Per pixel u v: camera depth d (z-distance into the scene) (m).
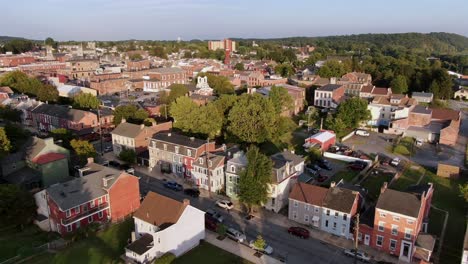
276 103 122.75
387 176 87.12
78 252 57.53
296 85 174.75
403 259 56.59
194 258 56.50
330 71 196.50
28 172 78.50
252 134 98.94
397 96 141.62
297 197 66.62
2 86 155.12
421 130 117.25
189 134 102.56
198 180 81.75
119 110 116.25
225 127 109.94
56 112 120.94
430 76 180.75
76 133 112.56
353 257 56.75
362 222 60.78
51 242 59.47
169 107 126.38
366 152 104.62
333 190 65.12
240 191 68.38
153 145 90.50
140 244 55.81
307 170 88.94
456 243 60.50
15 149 87.31
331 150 103.81
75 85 171.38
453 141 110.88
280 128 105.69
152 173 89.62
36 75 186.75
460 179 86.00
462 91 184.00
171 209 58.25
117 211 68.06
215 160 78.88
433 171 90.69
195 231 59.75
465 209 72.06
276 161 74.31
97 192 65.06
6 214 62.62
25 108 130.25
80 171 71.94
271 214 70.31
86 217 63.34
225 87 164.25
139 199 72.06
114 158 98.44
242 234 61.66
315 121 132.25
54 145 82.19
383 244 58.50
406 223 55.72
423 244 56.31
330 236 62.97
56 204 60.75
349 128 124.50
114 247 59.16
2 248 58.44
